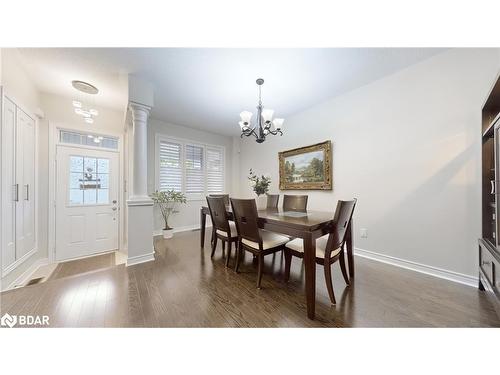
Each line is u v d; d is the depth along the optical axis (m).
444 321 1.36
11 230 2.13
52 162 2.93
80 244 3.19
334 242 1.60
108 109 3.46
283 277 2.06
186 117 3.97
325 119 3.19
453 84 1.97
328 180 3.09
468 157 1.89
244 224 1.98
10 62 2.02
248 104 3.34
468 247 1.89
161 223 4.17
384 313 1.46
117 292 1.74
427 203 2.14
